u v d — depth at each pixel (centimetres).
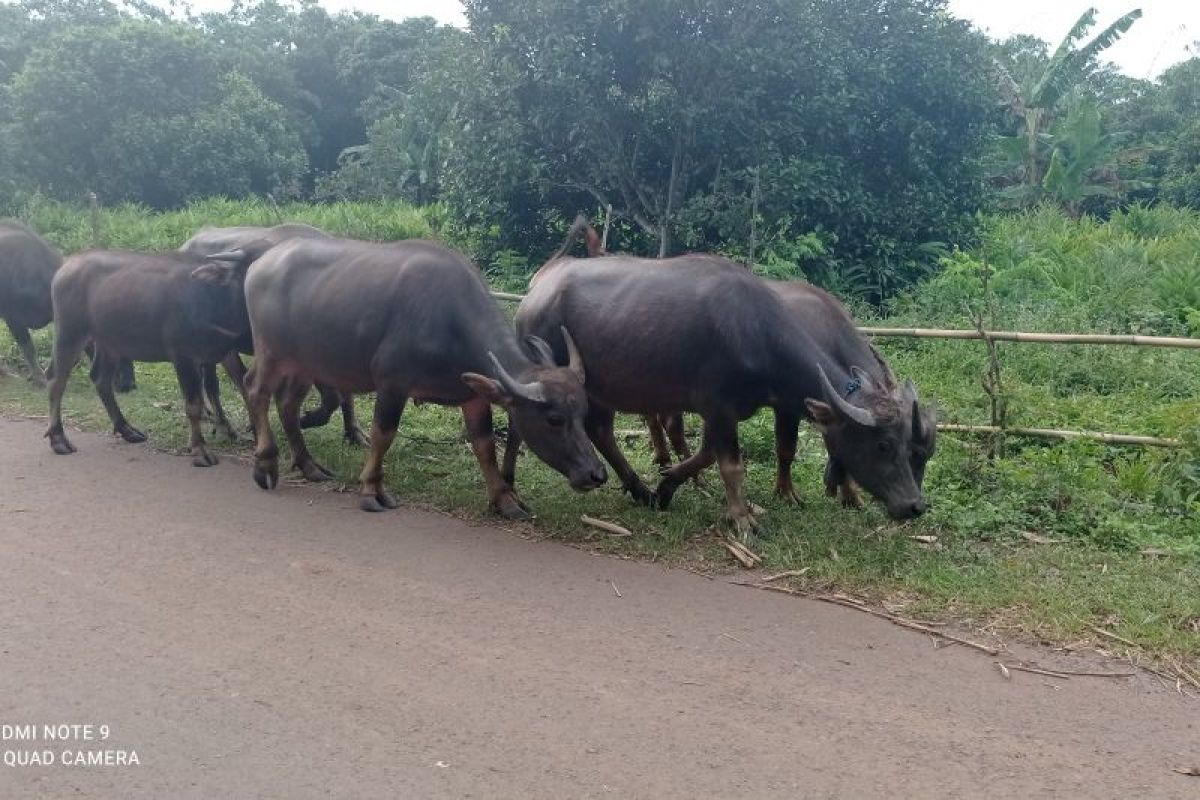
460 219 1548
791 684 455
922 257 1440
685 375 654
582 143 1373
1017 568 585
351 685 450
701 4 1260
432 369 684
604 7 1273
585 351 693
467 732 412
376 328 691
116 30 2886
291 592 556
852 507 712
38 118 2692
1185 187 2522
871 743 407
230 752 396
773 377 652
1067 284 1413
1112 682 462
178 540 637
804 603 548
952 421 821
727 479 652
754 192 1274
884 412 608
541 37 1326
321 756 393
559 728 415
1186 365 973
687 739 408
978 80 1420
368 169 3241
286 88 4131
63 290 871
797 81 1316
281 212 2344
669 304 652
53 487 749
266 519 686
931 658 484
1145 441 754
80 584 561
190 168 2869
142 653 479
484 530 668
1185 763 395
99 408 1014
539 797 367
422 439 889
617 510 698
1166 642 493
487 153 1412
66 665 466
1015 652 491
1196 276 1320
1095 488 705
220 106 3005
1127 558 604
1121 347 995
